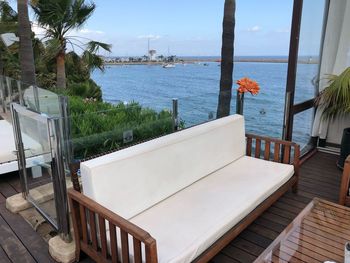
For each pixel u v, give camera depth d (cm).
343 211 200
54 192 213
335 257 156
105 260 176
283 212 267
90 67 968
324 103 400
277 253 158
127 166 191
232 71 401
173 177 226
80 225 194
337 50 397
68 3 824
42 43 894
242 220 207
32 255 214
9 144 345
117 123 316
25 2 661
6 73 995
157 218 194
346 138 356
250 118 332
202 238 173
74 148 278
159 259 155
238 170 272
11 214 267
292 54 322
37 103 311
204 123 285
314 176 349
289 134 347
